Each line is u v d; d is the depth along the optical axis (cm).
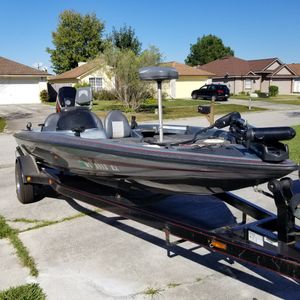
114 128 496
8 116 2116
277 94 4359
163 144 401
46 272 374
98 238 448
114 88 2375
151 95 2322
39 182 538
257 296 325
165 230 366
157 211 423
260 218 378
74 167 449
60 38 5216
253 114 2125
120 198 433
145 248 419
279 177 309
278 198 292
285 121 1722
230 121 398
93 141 397
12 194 631
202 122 1750
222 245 318
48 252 415
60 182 492
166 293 333
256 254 295
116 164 381
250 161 306
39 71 3319
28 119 1939
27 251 418
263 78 4672
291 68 5041
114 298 328
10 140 1241
